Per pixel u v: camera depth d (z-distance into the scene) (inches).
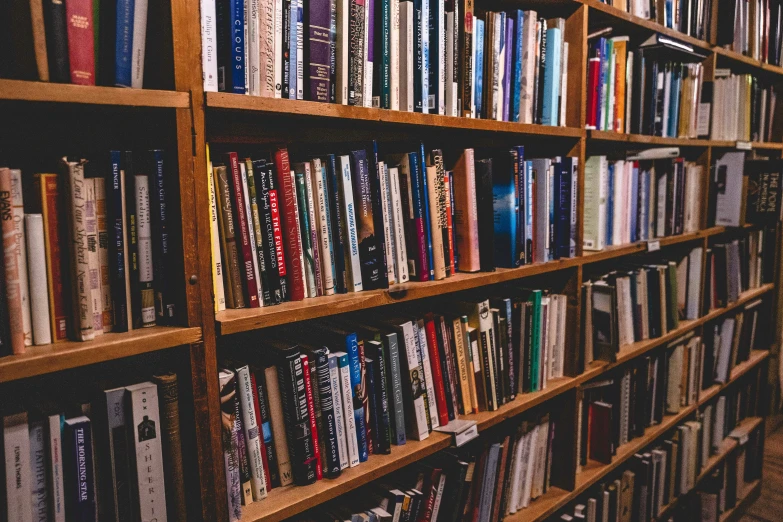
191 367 33.5
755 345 117.8
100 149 39.8
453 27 48.8
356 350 44.3
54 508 30.8
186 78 31.8
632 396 77.9
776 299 119.8
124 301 32.3
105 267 32.0
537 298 60.7
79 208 29.9
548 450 66.5
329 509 47.3
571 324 65.2
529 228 58.5
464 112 51.1
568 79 62.7
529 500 64.2
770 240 114.0
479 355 55.5
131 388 32.3
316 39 39.3
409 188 47.7
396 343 47.4
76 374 40.8
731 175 94.0
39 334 29.9
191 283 33.1
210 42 33.6
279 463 41.5
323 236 42.6
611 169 71.1
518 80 56.4
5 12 29.3
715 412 101.3
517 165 55.6
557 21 59.2
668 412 88.7
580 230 63.7
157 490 33.5
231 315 35.8
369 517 46.1
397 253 47.7
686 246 89.4
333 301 40.7
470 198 53.1
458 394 54.5
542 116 60.2
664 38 73.9
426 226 48.8
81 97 27.9
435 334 51.1
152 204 32.8
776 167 97.2
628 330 77.1
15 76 29.1
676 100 81.5
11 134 36.4
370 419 46.5
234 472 36.8
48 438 30.4
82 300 30.2
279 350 41.3
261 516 37.5
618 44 69.6
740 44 94.0
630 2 69.8
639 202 77.1
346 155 43.1
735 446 103.3
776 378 130.7
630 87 72.9
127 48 31.0
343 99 41.7
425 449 48.1
